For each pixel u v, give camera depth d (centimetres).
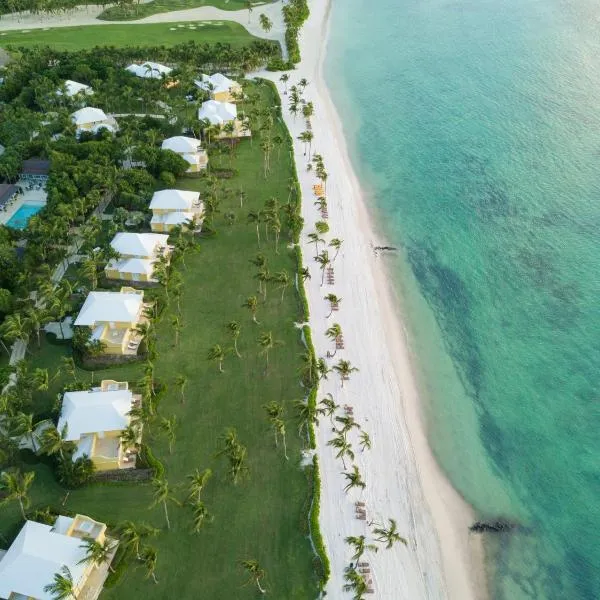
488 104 17538
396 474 7544
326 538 6744
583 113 16875
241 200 12569
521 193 13462
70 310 9312
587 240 11969
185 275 10594
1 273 9606
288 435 7881
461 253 11619
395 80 19088
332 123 16300
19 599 5947
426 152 15100
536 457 7969
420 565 6619
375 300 10306
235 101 16500
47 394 8288
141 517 6881
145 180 12569
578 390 8906
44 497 7056
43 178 12888
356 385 8694
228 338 9306
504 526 7156
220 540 6700
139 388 8225
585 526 7194
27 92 16000
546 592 6544
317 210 12519
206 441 7781
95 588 6191
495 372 9175
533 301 10500
